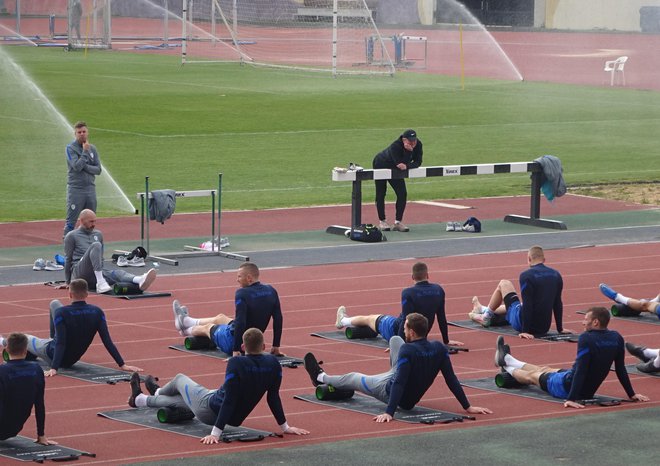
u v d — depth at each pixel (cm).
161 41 10819
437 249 2855
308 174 4031
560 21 11212
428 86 7112
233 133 4984
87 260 2317
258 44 10550
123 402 1622
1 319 2114
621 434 1472
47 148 4559
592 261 2722
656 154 4594
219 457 1373
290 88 6900
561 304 2027
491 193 3766
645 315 2203
